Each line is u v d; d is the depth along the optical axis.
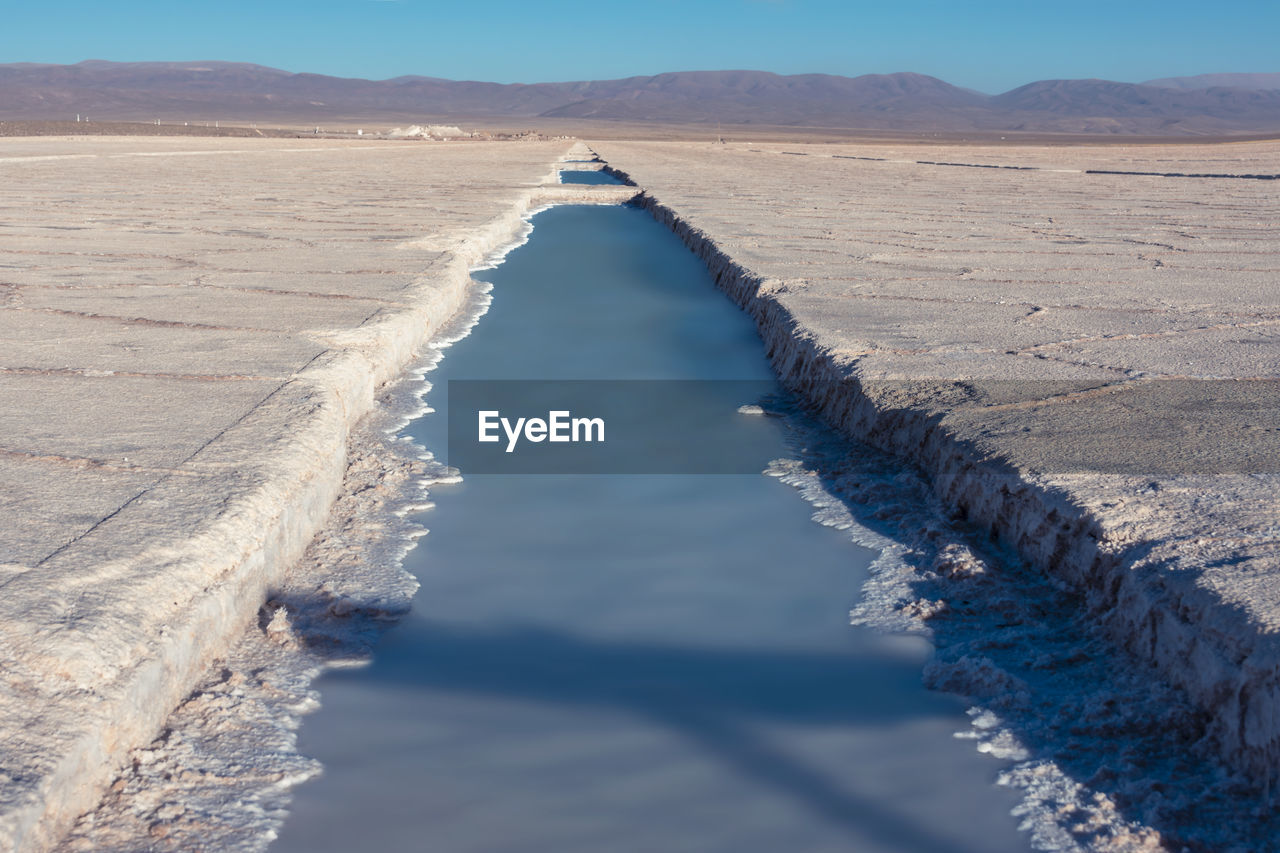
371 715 2.60
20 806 1.82
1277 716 2.11
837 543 3.70
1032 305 6.79
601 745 2.50
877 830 2.19
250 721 2.49
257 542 3.00
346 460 4.35
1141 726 2.43
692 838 2.16
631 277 9.94
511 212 13.66
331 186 17.94
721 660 2.92
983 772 2.38
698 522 3.90
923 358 5.23
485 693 2.72
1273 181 22.30
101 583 2.48
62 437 3.61
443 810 2.24
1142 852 2.07
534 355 6.64
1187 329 5.96
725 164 31.05
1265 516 2.97
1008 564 3.33
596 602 3.27
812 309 6.62
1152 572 2.71
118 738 2.18
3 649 2.17
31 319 5.83
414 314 6.49
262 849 2.07
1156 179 23.48
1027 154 44.44
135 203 13.57
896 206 15.05
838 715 2.63
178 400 4.15
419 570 3.47
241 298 6.68
